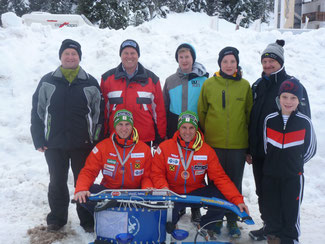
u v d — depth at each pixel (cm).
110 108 368
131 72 366
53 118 336
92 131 350
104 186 346
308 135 298
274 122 305
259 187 348
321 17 2816
